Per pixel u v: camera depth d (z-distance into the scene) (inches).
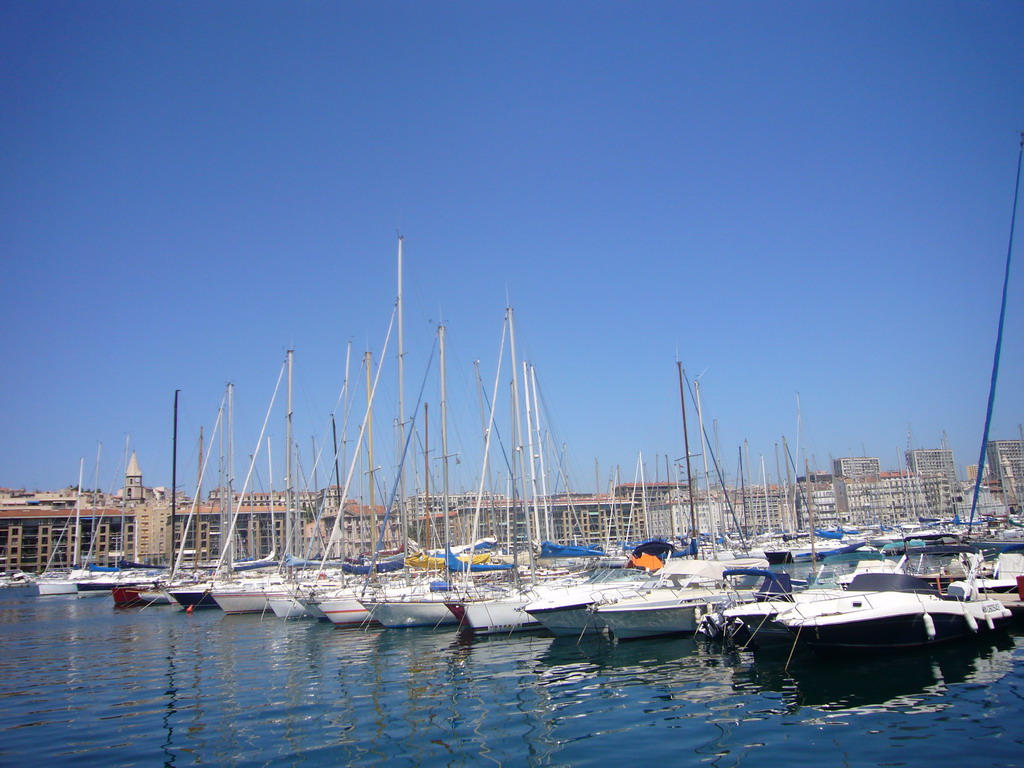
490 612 1454.2
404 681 1081.4
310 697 1003.3
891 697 858.8
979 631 1133.1
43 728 877.2
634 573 1536.7
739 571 1349.7
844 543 3585.1
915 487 5423.2
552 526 2615.7
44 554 6579.7
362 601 1620.3
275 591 2041.1
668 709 870.4
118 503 6604.3
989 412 1311.5
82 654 1482.5
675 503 4347.9
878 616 1031.6
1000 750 677.3
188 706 973.8
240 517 4837.6
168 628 1883.6
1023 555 1390.3
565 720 847.1
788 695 893.8
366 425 2151.8
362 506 2672.2
